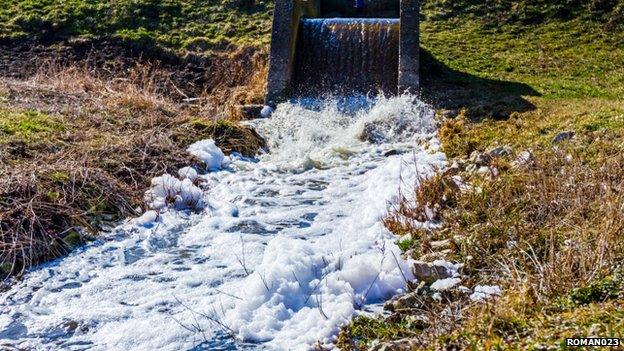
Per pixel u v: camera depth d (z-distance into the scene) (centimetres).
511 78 1379
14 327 542
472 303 497
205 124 1025
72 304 577
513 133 957
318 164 956
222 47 1547
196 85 1452
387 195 764
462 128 1013
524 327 429
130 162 867
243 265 627
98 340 518
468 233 642
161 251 681
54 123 959
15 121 935
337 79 1275
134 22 1658
